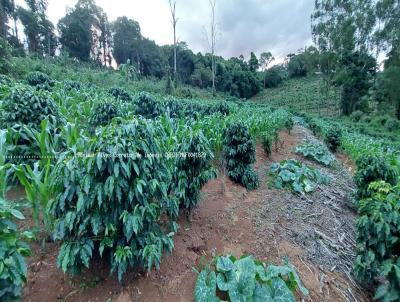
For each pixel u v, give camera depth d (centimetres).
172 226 212
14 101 280
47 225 192
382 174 336
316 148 633
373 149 664
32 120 281
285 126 913
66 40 2686
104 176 158
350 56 2227
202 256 224
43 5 2586
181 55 3231
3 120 271
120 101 562
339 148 812
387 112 1966
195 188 251
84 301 163
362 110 2166
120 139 159
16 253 116
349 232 323
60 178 161
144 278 187
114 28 3122
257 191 377
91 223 151
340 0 2430
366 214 220
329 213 354
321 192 412
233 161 381
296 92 3647
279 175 425
